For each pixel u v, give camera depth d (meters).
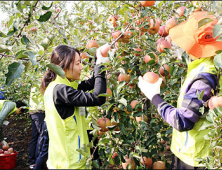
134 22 1.93
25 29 2.47
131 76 2.19
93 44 1.89
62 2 2.18
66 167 1.31
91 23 2.26
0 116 1.90
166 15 2.28
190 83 1.27
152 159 2.37
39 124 3.23
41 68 2.43
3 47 1.26
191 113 1.18
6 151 3.73
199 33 1.27
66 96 1.32
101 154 1.91
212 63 1.30
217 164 1.34
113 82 1.84
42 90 1.61
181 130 1.22
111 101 1.77
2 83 3.39
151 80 1.40
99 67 1.48
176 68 1.80
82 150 1.33
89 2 2.62
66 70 1.49
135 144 2.09
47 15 1.24
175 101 2.30
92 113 1.86
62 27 2.47
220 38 1.17
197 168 1.43
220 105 1.16
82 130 1.46
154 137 2.21
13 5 1.28
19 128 5.96
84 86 1.83
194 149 1.35
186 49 1.35
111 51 1.54
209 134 1.29
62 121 1.35
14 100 4.30
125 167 2.22
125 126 2.09
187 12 1.94
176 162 1.59
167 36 2.24
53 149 1.34
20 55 1.15
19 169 3.71
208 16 1.35
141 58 2.11
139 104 1.98
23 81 4.22
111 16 2.18
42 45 1.29
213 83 1.22
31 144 3.62
